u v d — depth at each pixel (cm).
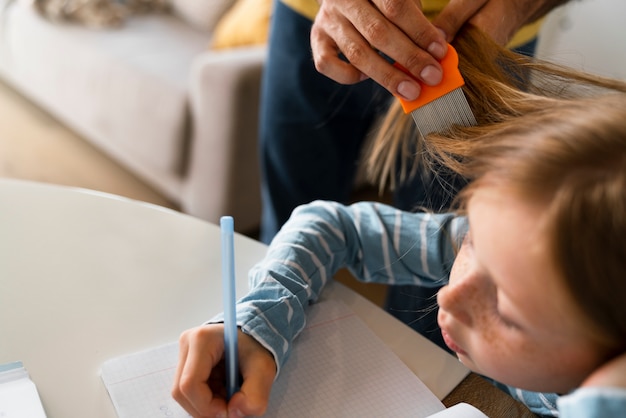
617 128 42
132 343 62
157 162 182
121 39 202
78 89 204
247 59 158
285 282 66
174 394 54
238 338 58
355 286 153
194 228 79
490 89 58
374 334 66
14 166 201
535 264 40
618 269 37
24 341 60
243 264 73
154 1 229
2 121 224
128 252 73
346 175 126
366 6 63
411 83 59
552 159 42
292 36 107
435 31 60
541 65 62
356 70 74
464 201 49
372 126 117
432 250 73
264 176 126
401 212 77
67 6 213
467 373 63
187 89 171
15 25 229
